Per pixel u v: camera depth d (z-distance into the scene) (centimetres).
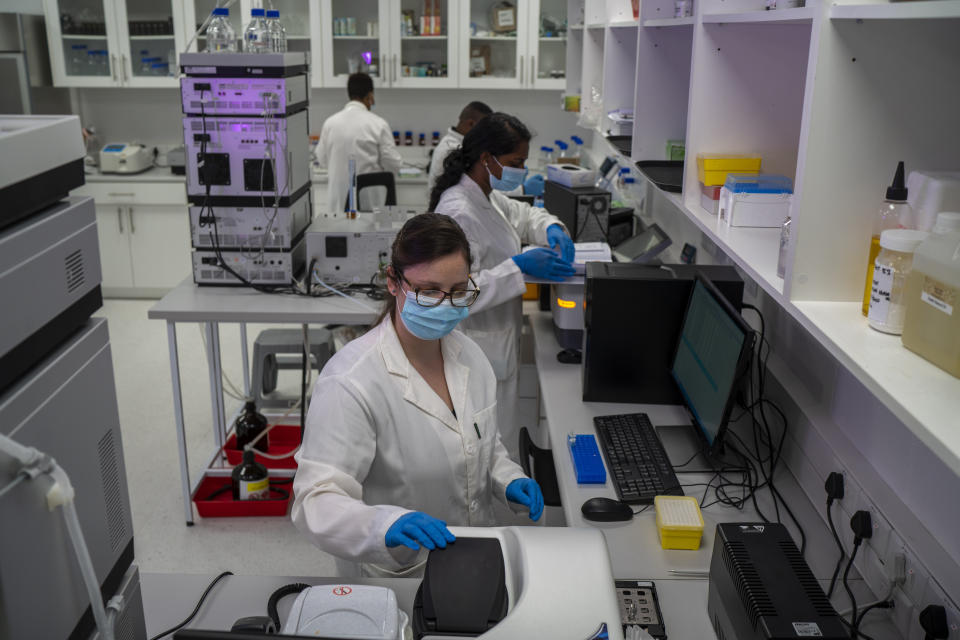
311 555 285
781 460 204
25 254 82
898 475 154
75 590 91
